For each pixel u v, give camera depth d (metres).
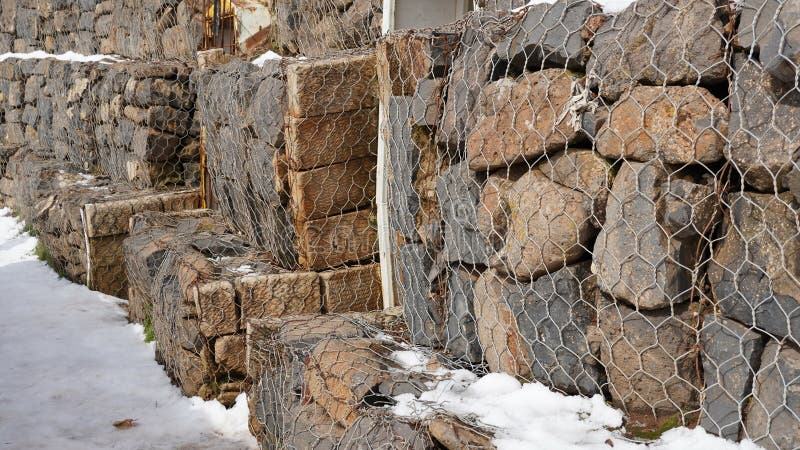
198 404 4.50
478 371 2.90
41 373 5.15
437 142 3.21
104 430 4.30
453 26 3.33
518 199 2.56
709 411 2.10
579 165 2.37
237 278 4.29
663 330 2.17
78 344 5.70
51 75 10.15
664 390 2.20
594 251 2.32
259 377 3.74
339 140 4.06
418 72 3.33
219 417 4.36
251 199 4.96
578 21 2.39
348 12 5.18
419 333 3.26
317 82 3.95
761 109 1.91
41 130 10.84
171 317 4.75
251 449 4.02
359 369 2.86
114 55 10.62
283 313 4.23
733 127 1.97
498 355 2.73
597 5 2.38
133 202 6.68
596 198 2.32
